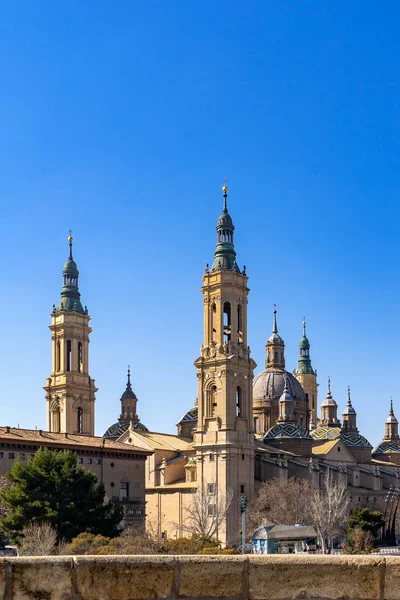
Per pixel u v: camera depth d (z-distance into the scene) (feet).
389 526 493.36
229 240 564.30
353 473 608.60
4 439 397.19
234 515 500.74
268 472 553.64
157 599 49.47
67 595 48.62
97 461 448.65
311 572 50.19
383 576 49.75
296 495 475.31
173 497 526.16
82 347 617.21
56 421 602.44
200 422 533.55
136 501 460.96
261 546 396.78
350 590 49.83
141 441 555.69
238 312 556.51
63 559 49.11
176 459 555.69
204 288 554.05
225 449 512.22
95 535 323.78
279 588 50.14
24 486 329.52
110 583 49.16
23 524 322.75
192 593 49.80
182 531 510.58
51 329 618.03
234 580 50.14
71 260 630.74
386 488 649.61
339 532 445.78
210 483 514.27
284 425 611.88
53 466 340.39
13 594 47.98
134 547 294.46
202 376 539.70
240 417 531.50
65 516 327.67
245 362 543.39
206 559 50.26
